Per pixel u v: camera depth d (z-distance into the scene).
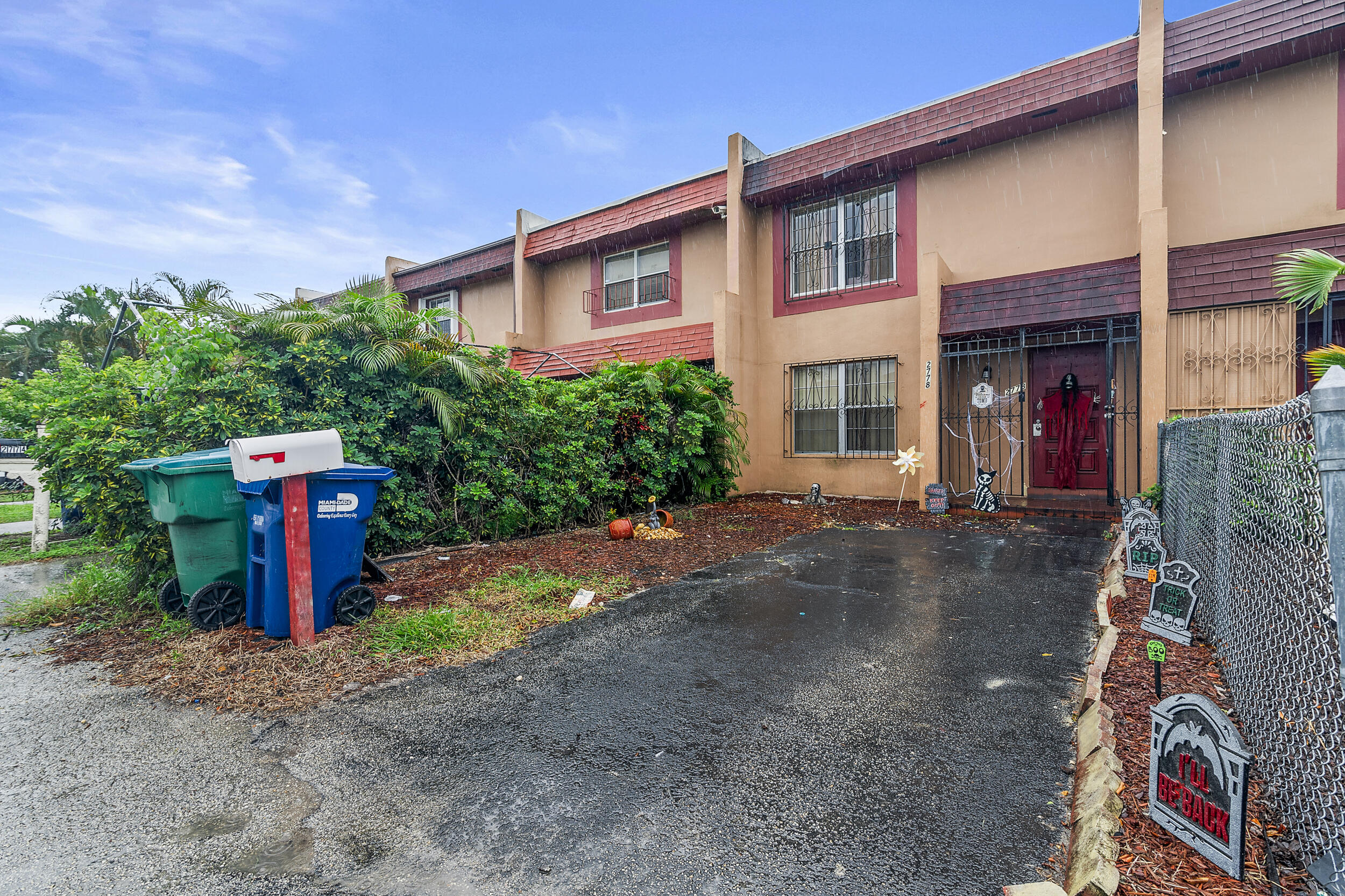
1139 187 8.76
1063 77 9.34
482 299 17.73
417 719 3.31
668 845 2.28
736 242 12.44
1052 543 7.60
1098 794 2.33
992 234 10.54
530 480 8.23
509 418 7.95
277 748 3.02
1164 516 7.50
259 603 4.54
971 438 10.94
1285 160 8.33
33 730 3.20
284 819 2.46
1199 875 1.95
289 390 6.17
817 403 12.45
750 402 12.79
